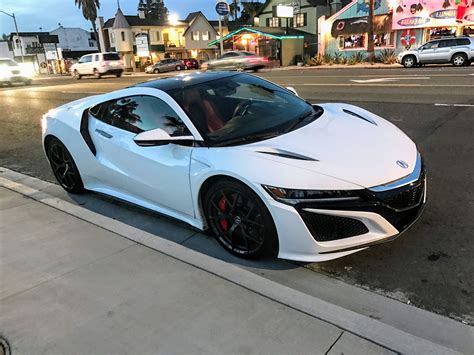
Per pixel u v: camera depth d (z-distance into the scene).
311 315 2.43
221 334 2.32
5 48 53.62
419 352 2.10
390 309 2.48
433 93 9.57
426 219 3.51
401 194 2.76
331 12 37.34
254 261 3.07
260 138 3.18
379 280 2.78
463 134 5.90
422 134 6.08
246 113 3.52
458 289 2.63
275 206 2.71
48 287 2.89
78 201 4.50
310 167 2.75
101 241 3.52
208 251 3.27
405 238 3.25
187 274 2.94
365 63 27.89
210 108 3.46
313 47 36.50
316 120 3.56
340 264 2.98
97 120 4.18
